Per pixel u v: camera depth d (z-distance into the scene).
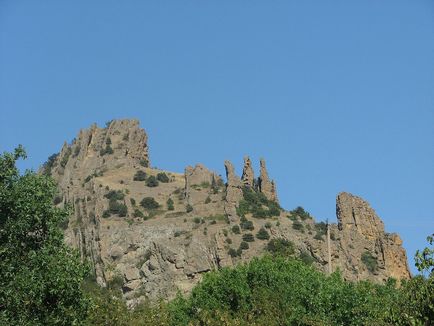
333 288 76.56
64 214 49.56
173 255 171.12
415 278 43.47
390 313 44.28
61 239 48.38
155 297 162.50
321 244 174.88
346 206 196.75
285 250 165.50
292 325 73.00
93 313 63.44
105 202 197.88
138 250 177.25
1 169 48.00
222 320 70.94
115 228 185.75
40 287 44.03
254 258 96.62
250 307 79.25
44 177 49.47
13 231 46.09
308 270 86.56
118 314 66.38
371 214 196.62
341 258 174.00
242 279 84.62
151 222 188.62
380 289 90.19
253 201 197.25
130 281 168.88
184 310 85.69
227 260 169.12
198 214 191.38
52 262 45.47
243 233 178.62
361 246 186.38
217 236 174.88
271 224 181.75
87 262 48.09
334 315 73.81
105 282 169.25
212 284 86.50
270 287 82.75
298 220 190.75
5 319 42.16
